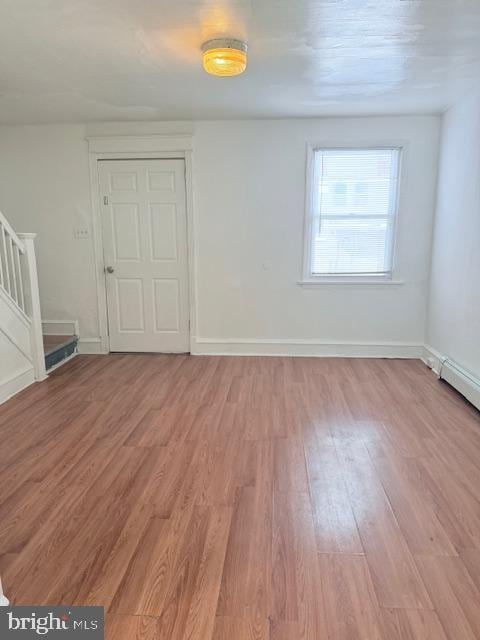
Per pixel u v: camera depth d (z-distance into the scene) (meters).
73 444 2.77
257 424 3.05
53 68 2.99
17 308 3.68
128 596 1.60
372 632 1.46
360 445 2.75
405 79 3.27
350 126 4.34
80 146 4.55
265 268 4.67
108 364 4.50
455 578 1.69
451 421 3.10
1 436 2.88
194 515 2.06
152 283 4.80
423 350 4.64
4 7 2.18
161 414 3.22
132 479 2.37
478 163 3.41
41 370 3.99
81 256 4.78
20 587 1.64
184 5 2.17
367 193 4.48
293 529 1.96
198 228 4.64
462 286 3.69
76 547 1.86
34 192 4.68
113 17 2.29
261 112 4.14
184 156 4.50
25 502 2.17
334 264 4.64
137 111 4.07
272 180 4.50
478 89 3.40
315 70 3.07
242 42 2.60
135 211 4.66
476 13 2.26
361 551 1.83
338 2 2.14
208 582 1.67
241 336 4.81
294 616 1.52
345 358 4.70
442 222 4.18
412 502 2.17
